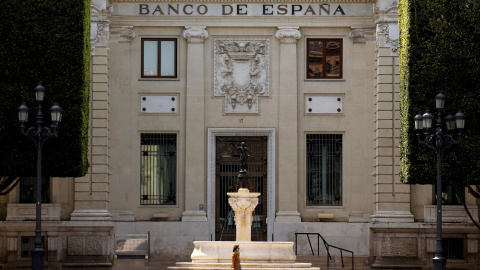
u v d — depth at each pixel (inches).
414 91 1622.8
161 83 1957.4
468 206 1879.9
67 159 1620.3
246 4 1956.2
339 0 1955.0
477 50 1590.8
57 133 1539.1
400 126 1791.3
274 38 1966.0
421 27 1630.2
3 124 1593.3
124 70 1953.7
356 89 1961.1
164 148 1968.5
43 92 1489.9
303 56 1966.0
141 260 1900.8
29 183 1894.7
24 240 1875.0
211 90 1961.1
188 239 1927.9
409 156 1621.6
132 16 1948.8
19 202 1889.8
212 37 1966.0
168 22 1952.5
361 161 1955.0
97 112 1899.6
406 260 1870.1
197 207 1942.7
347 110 1963.6
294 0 1956.2
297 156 1956.2
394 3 1899.6
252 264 1606.8
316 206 1958.7
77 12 1647.4
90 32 1765.5
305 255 1926.7
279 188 1943.9
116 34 1953.7
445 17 1616.6
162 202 1964.8
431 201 1891.0
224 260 1637.6
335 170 1971.0
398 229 1867.6
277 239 1925.4
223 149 1974.7
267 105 1961.1
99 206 1887.3
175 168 1966.0
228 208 1968.5
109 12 1910.7
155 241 1926.7
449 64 1595.7
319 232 1930.4
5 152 1594.5
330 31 1966.0
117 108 1950.1
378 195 1894.7
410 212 1887.3
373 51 1957.4
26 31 1622.8
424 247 1870.1
